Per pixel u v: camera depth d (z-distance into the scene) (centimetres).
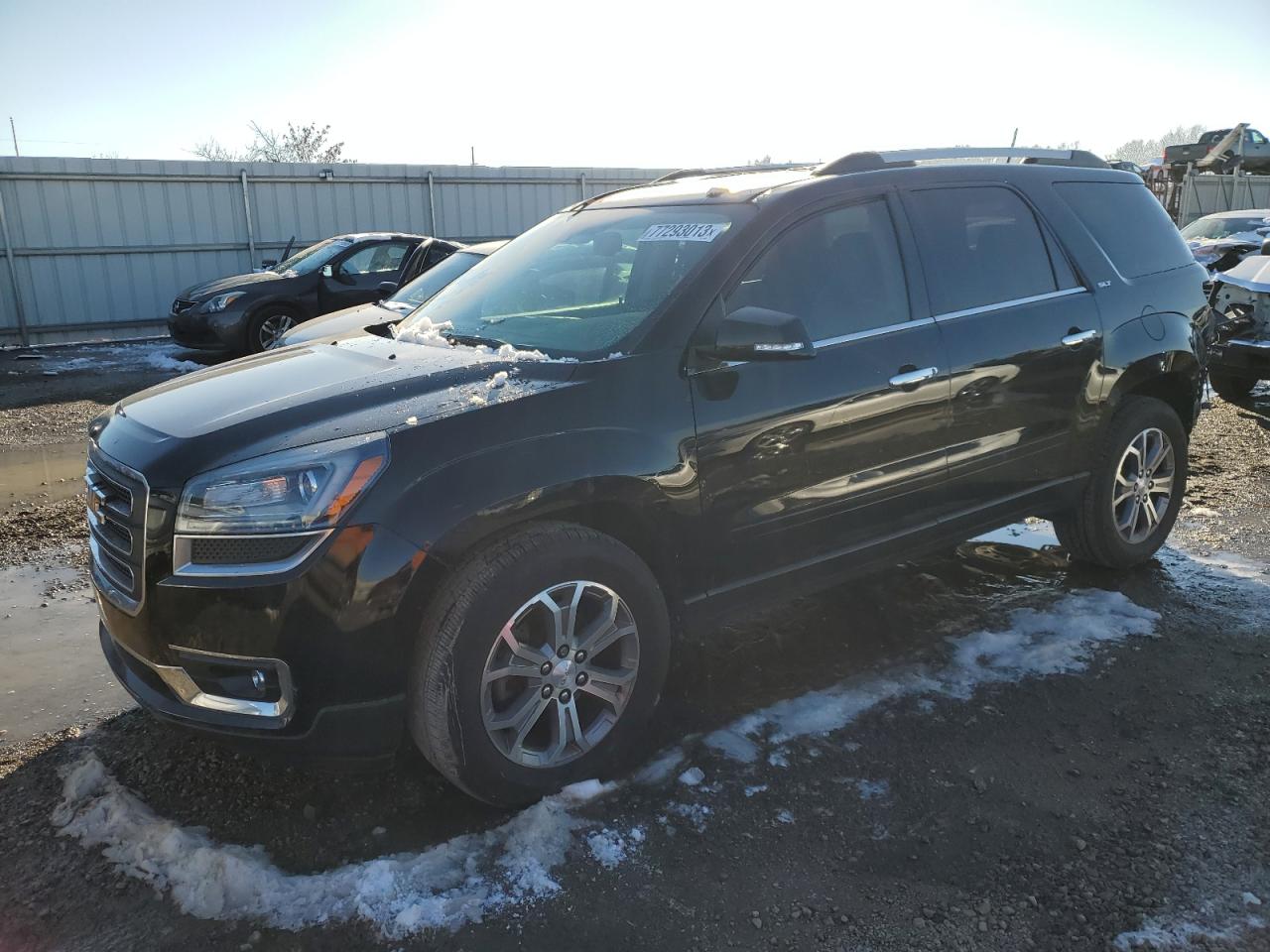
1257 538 509
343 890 250
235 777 304
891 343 351
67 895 250
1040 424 404
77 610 449
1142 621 408
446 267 777
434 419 271
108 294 1611
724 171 444
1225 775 297
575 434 283
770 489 324
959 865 259
